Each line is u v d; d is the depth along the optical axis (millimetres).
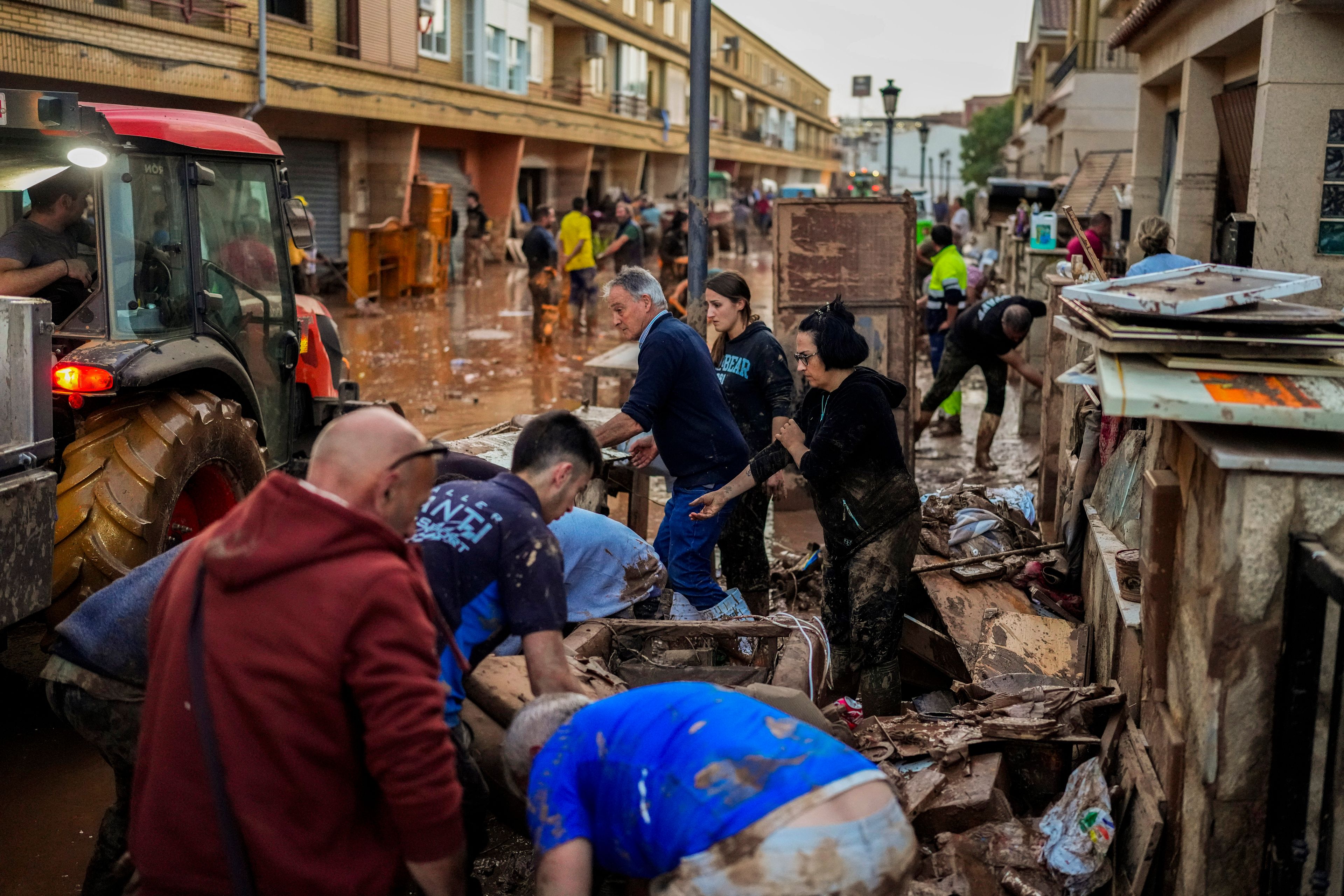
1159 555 2986
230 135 5285
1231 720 2562
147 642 2809
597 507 5621
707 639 4191
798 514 7629
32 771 4039
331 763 2100
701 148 6203
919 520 4359
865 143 106250
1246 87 10812
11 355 3484
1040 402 9797
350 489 2205
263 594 2064
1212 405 2467
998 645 4426
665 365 4629
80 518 4098
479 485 2826
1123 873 2930
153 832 2141
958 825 3219
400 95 22844
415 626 2098
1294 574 2443
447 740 2131
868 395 4152
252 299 5566
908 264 7617
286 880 2084
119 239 4480
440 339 16062
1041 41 37500
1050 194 19016
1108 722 3486
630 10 39375
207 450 4672
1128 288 2900
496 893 3248
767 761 2074
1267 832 2586
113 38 14320
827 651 4168
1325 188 8750
